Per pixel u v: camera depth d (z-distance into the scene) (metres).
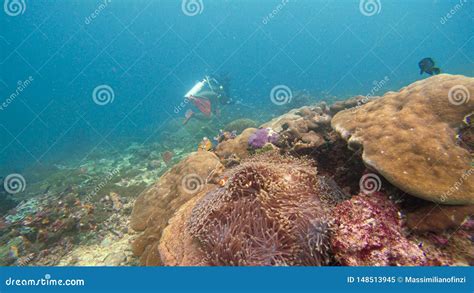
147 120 32.72
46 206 7.90
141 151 14.22
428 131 2.84
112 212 6.99
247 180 3.06
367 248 2.41
